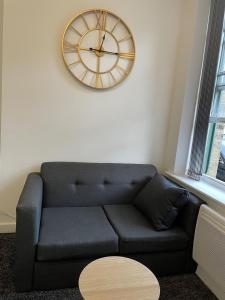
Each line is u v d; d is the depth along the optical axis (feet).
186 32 8.11
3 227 7.98
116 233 6.11
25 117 7.63
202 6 7.64
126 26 7.93
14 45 7.19
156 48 8.38
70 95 7.86
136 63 8.27
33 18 7.20
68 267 5.66
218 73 7.66
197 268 6.63
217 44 7.39
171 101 8.84
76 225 6.27
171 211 6.42
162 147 9.05
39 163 7.98
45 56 7.46
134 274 4.58
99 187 7.72
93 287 4.19
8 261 6.56
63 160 8.17
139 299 4.01
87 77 7.88
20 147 7.75
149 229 6.39
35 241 5.41
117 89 8.25
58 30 7.43
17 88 7.41
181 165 8.54
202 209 6.20
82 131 8.16
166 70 8.61
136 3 7.93
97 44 7.80
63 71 7.68
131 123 8.58
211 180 7.61
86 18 7.60
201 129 7.91
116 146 8.57
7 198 7.92
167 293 5.91
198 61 7.93
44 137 7.88
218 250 5.57
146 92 8.54
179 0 8.27
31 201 5.46
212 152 7.93
